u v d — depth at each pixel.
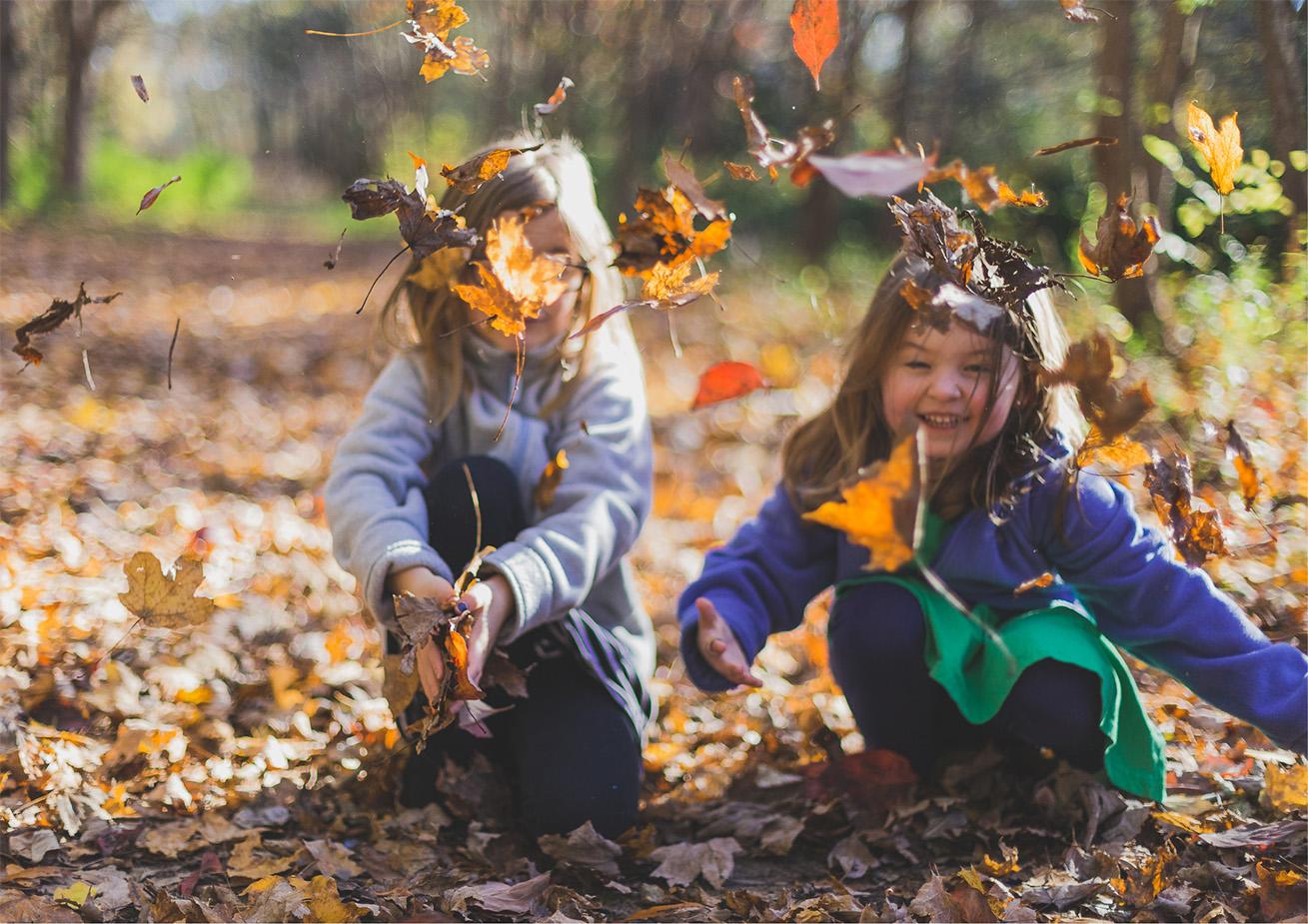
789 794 2.16
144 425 5.59
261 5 35.97
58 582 3.17
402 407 2.08
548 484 1.75
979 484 1.92
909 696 2.02
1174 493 1.51
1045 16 14.64
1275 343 4.22
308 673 2.70
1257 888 1.65
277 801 2.08
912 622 1.97
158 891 1.67
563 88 1.39
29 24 22.31
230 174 27.62
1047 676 1.90
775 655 2.98
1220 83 6.89
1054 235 9.48
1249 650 1.82
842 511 1.08
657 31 16.92
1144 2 6.42
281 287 12.36
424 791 2.06
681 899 1.78
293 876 1.77
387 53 30.59
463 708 1.73
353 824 2.02
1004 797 2.01
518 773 2.05
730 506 4.43
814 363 7.12
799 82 15.10
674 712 2.63
